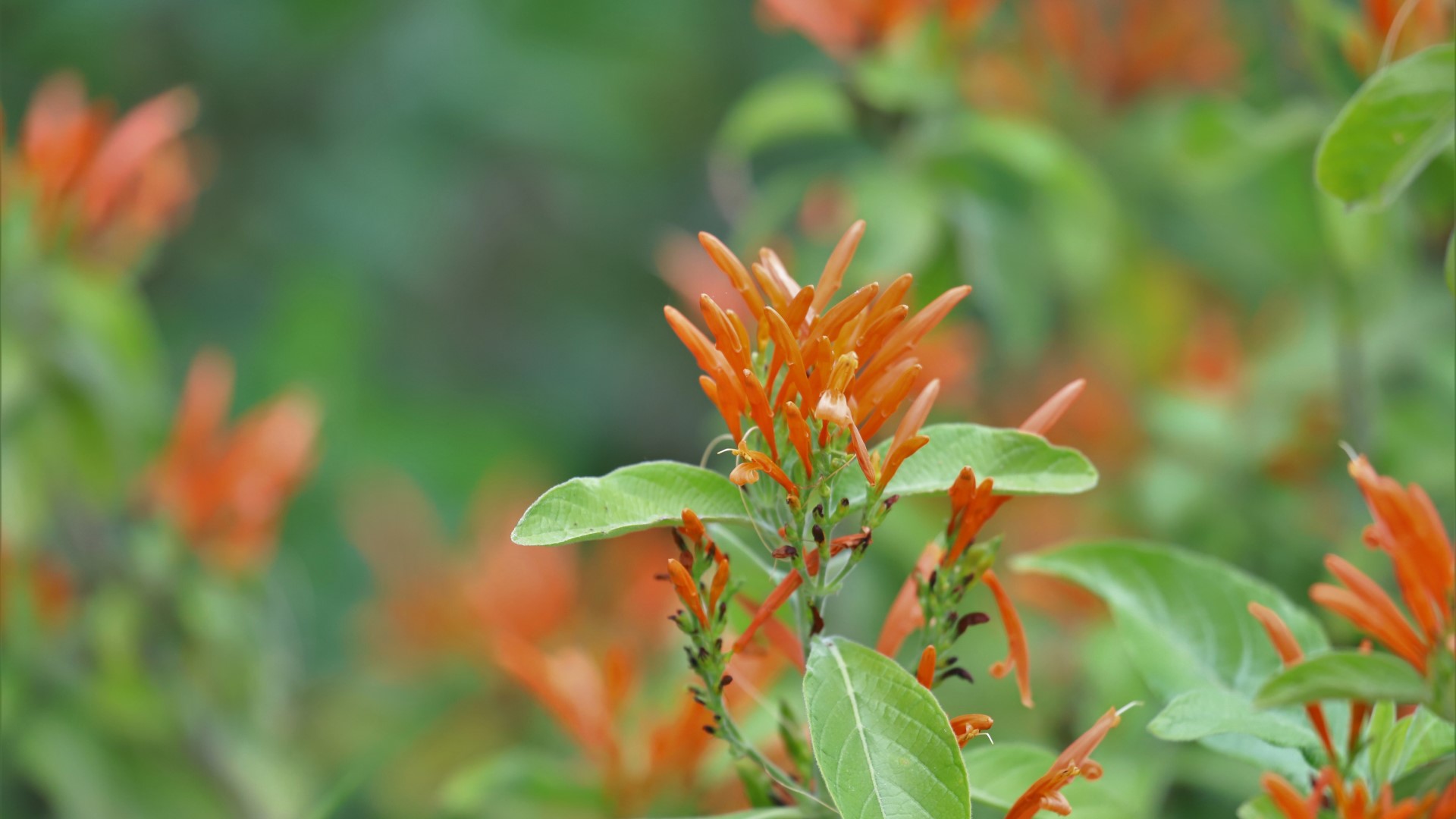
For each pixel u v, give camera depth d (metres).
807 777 1.07
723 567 1.02
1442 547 1.00
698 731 1.19
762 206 1.58
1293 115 1.42
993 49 1.93
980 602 1.57
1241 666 1.09
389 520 2.10
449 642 1.95
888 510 1.02
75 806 1.58
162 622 1.65
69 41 2.99
